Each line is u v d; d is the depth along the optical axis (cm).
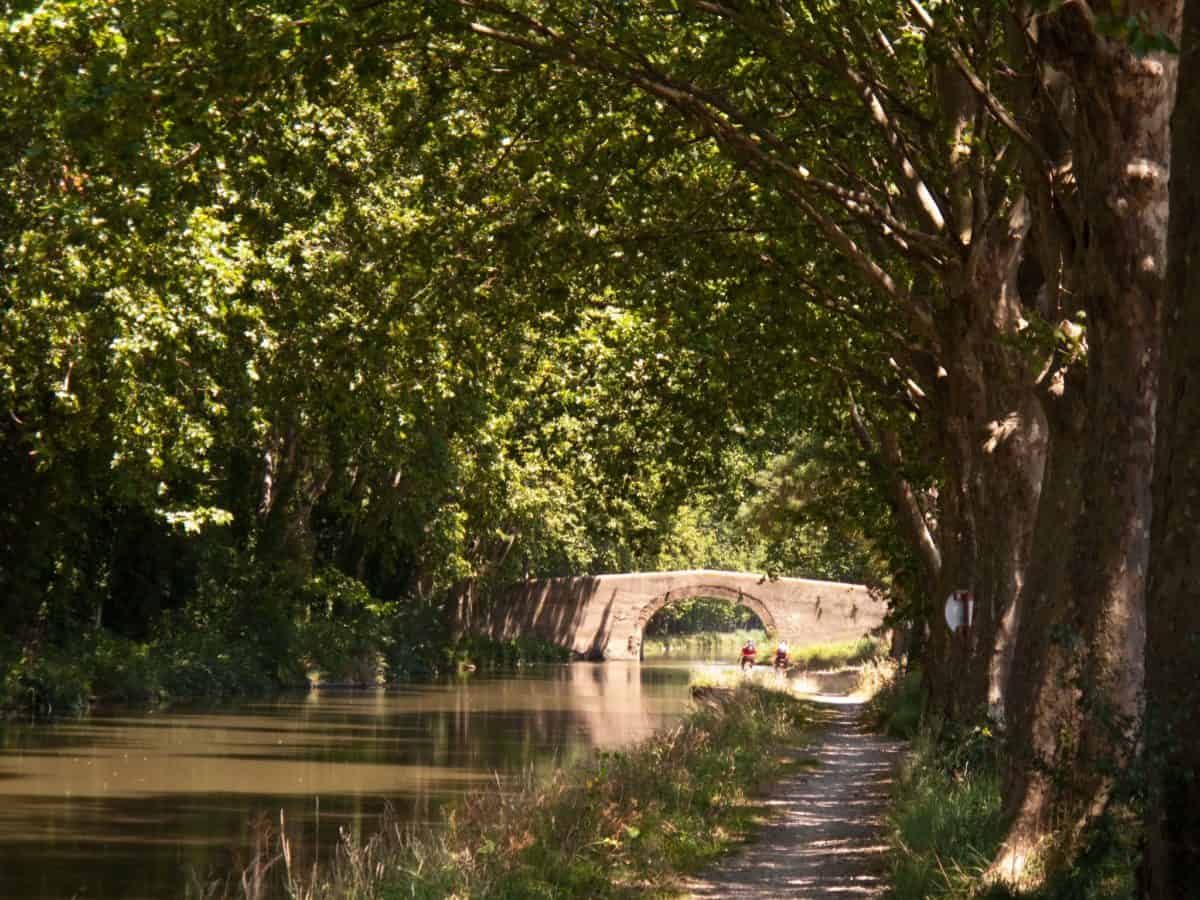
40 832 2150
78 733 3672
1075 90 1152
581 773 2211
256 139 1827
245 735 3731
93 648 4894
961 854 1316
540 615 10138
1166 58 1134
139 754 3209
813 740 3244
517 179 2306
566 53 1627
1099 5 1109
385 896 1348
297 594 6606
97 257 2498
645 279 2447
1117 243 1163
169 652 5275
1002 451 1911
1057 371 1356
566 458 3656
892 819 1658
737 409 2884
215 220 2548
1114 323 1188
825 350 2519
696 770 2245
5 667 4228
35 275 2697
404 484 6275
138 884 1789
